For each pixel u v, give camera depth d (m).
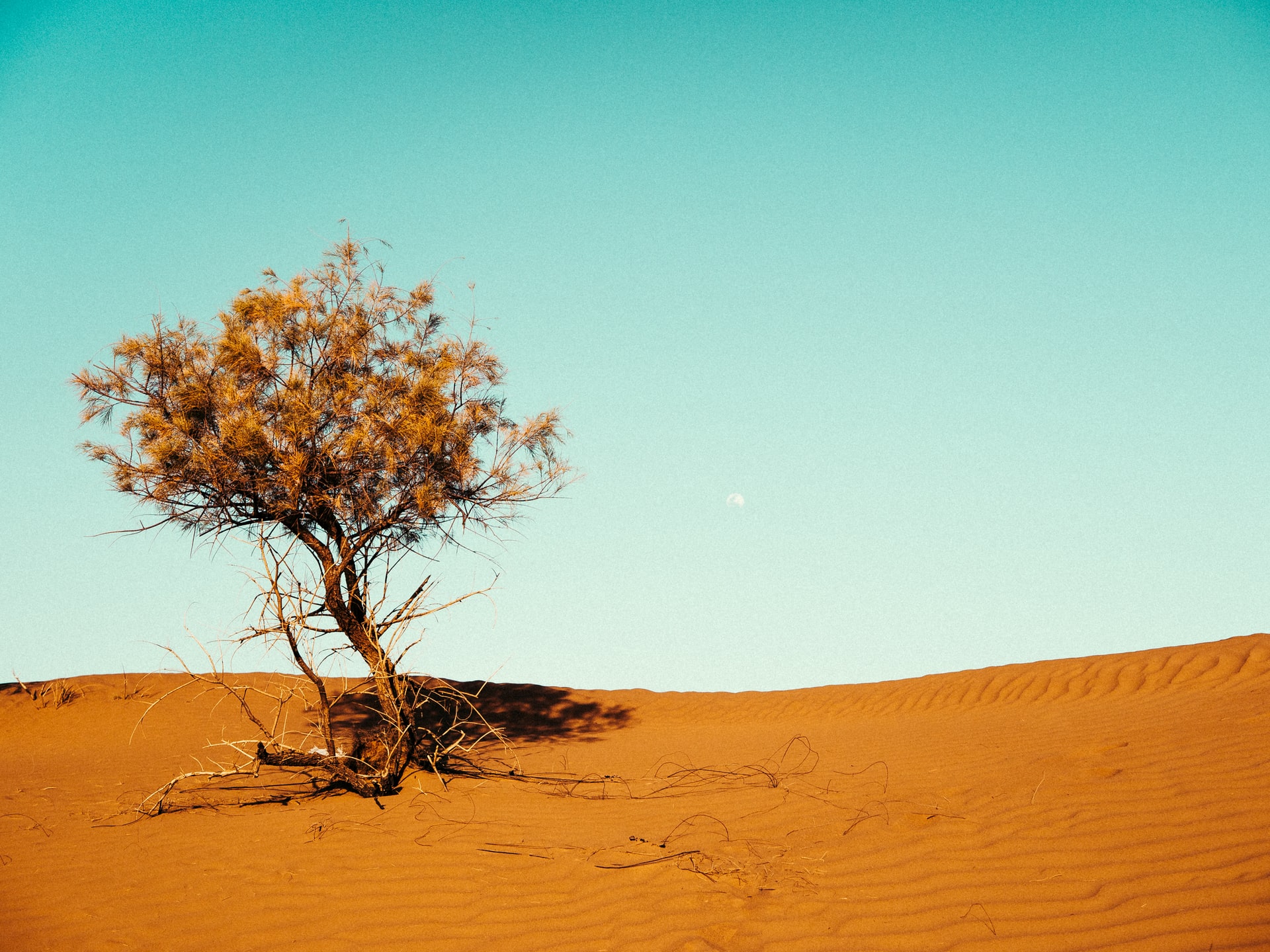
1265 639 14.38
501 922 5.01
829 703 18.05
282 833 7.25
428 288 11.40
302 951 4.73
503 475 11.40
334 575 10.08
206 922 5.18
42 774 11.51
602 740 15.58
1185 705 10.51
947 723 13.05
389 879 5.84
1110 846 5.16
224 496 10.33
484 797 8.73
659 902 5.11
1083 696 14.01
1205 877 4.54
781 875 5.37
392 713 9.38
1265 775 6.06
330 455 10.45
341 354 10.89
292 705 17.16
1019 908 4.52
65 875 6.19
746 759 10.88
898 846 5.71
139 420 10.05
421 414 10.69
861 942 4.34
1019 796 6.54
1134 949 3.96
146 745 14.92
